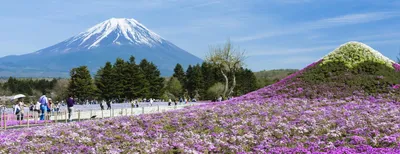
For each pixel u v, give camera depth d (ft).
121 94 449.89
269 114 97.40
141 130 85.15
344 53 159.22
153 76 513.86
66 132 86.12
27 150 70.54
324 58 163.22
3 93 532.73
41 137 83.10
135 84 460.96
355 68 148.56
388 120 81.87
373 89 129.80
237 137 72.69
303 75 152.35
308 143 65.72
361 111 97.09
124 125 90.94
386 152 55.62
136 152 65.00
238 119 90.84
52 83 599.57
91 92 458.50
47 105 155.33
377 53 158.71
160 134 80.18
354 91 129.49
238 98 147.02
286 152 59.93
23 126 128.57
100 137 79.36
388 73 142.51
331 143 63.72
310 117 88.89
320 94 130.62
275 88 147.95
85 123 100.22
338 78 141.69
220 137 74.02
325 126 77.56
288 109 105.09
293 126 79.00
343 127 74.84
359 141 63.93
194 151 62.90
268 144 66.85
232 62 395.34
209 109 112.06
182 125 89.04
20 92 567.18
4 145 75.61
